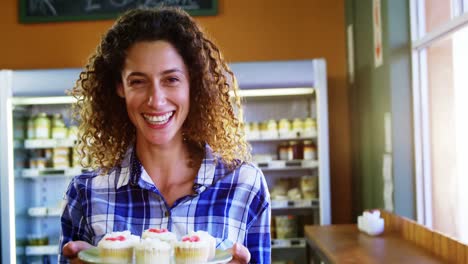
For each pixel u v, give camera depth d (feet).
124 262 4.03
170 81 4.16
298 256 14.38
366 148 14.07
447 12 10.34
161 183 4.47
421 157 11.51
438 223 11.14
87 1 15.81
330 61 15.75
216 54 4.80
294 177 14.73
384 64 12.19
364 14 13.88
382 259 8.47
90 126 4.92
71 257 4.16
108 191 4.46
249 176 4.54
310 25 15.75
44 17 15.80
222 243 4.32
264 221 4.58
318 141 13.43
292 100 14.92
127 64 4.12
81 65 15.83
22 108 14.14
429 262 8.20
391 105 11.75
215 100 4.72
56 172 13.62
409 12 11.66
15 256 13.26
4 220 13.05
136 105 4.12
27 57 15.87
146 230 4.32
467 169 9.84
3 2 15.90
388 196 12.15
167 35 4.13
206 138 4.67
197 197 4.41
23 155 14.25
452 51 10.22
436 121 11.16
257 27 15.75
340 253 8.98
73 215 4.55
